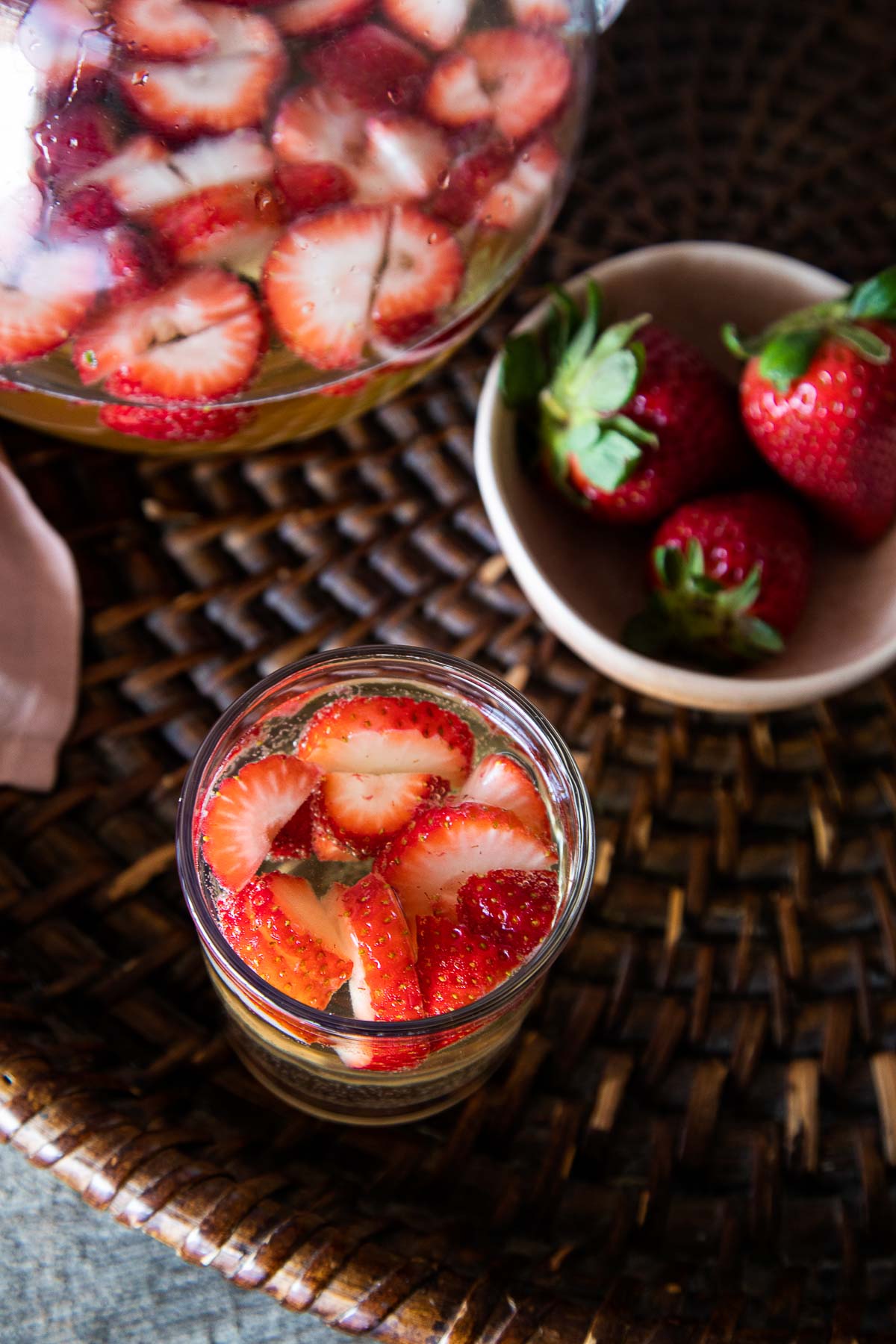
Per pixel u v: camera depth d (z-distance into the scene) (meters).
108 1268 0.47
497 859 0.43
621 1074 0.48
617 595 0.53
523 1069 0.48
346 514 0.55
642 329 0.52
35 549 0.52
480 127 0.45
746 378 0.51
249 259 0.44
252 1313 0.46
